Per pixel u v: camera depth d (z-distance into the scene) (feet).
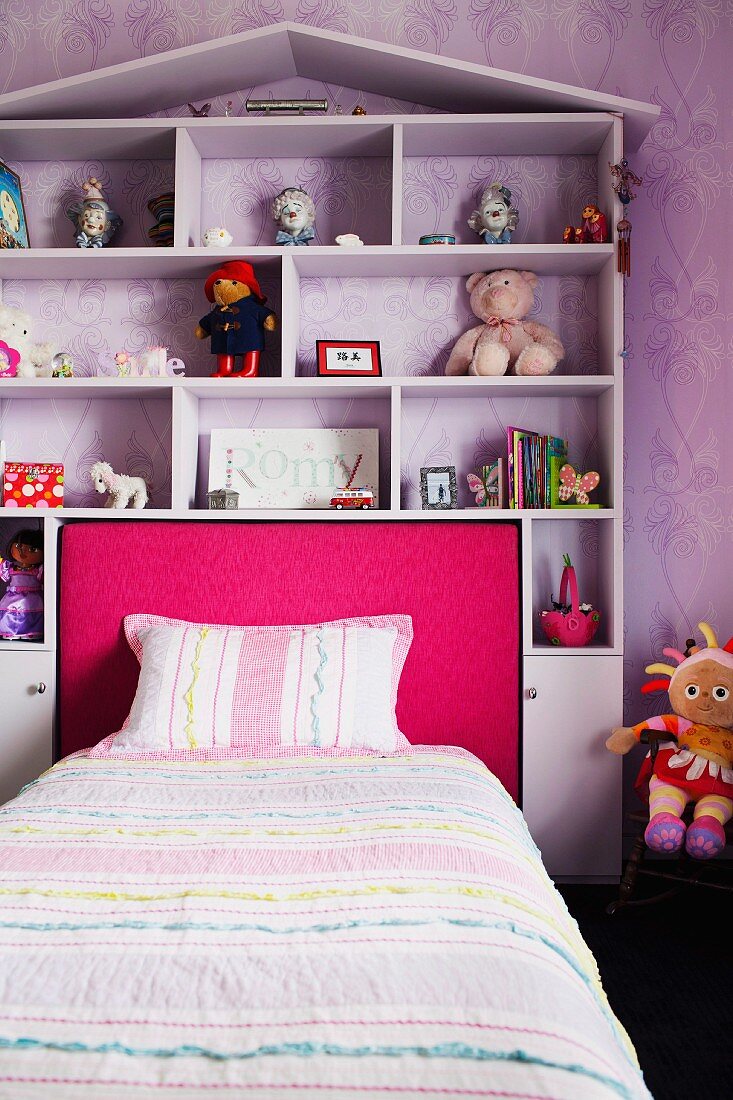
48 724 8.41
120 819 5.33
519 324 8.69
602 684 8.15
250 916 4.01
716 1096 5.20
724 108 8.88
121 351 9.14
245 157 9.06
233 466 8.89
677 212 8.90
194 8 9.14
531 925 4.07
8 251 8.45
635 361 8.93
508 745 8.27
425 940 3.77
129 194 9.16
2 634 8.57
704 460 8.90
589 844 8.18
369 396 8.92
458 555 8.28
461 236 9.00
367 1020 3.22
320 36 8.06
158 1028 3.18
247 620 8.35
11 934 3.84
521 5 9.01
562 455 8.60
